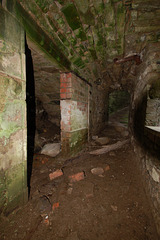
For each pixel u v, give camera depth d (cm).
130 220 135
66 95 272
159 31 183
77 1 145
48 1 138
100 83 446
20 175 141
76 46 229
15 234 118
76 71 290
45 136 423
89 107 394
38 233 121
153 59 192
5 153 119
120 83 475
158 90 186
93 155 310
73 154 297
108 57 274
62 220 136
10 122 122
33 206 150
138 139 248
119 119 796
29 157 297
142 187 183
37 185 192
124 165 253
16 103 130
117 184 194
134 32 191
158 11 151
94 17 169
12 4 117
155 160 139
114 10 157
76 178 202
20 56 133
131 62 284
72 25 179
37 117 452
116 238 118
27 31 141
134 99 345
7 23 113
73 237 118
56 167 251
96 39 212
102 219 138
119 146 369
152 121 192
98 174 221
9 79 119
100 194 173
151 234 118
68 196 169
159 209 119
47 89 399
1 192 117
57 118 518
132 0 140
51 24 167
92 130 451
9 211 128
